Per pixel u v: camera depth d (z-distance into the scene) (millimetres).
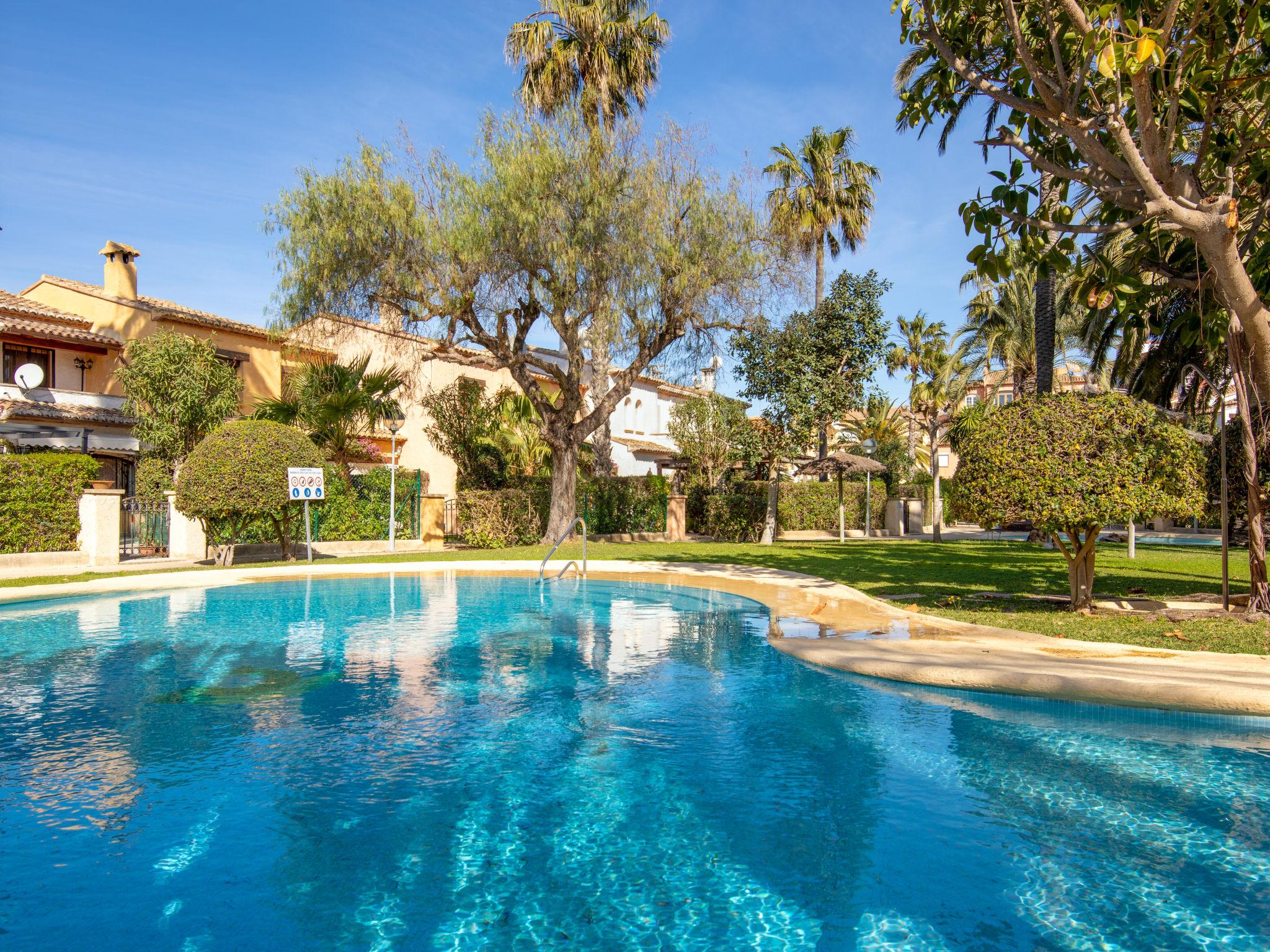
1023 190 7637
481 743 5031
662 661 7277
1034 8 7582
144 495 20078
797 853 3531
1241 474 9523
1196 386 18703
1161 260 8977
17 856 3494
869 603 10172
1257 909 3029
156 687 6445
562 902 3113
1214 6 6602
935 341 42750
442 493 25469
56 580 12984
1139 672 5574
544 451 26250
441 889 3205
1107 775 4406
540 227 17016
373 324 22062
